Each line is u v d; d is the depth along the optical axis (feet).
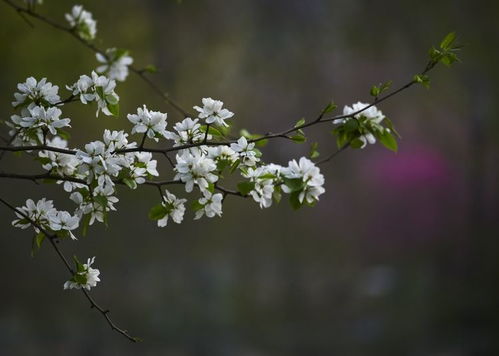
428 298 59.11
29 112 8.41
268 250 67.21
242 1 58.75
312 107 66.69
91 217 8.09
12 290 47.32
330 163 74.84
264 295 62.54
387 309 58.85
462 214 72.13
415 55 56.85
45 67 31.71
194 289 57.11
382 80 67.97
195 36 53.11
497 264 64.54
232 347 51.11
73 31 11.95
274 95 64.28
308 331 54.49
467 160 69.26
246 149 8.21
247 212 66.18
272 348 51.34
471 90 62.23
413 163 75.15
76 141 38.68
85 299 50.03
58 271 48.34
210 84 56.39
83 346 47.52
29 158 42.57
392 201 76.23
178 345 50.83
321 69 63.98
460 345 48.55
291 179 8.03
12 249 46.24
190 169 8.02
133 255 51.19
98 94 8.25
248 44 59.67
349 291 64.23
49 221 8.26
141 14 40.93
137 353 49.03
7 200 44.01
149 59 41.68
